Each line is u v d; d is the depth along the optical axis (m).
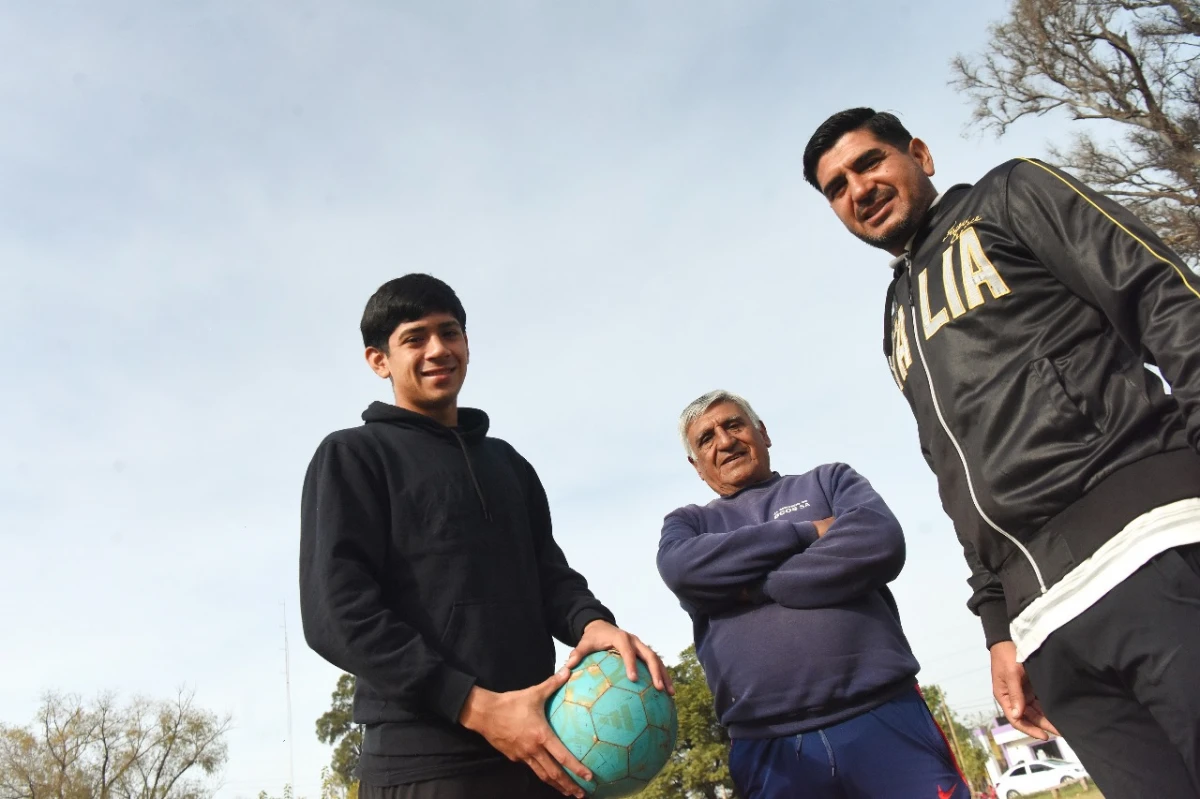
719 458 3.68
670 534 3.41
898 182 2.52
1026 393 2.00
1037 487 1.95
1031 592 2.02
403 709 2.26
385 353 2.88
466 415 3.00
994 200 2.19
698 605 3.18
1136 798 1.97
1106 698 2.00
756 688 2.96
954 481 2.23
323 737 39.66
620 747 2.18
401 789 2.19
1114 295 1.82
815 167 2.75
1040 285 2.07
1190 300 1.69
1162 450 1.81
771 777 2.93
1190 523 1.72
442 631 2.36
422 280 2.88
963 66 13.80
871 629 2.96
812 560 2.93
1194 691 1.67
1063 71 12.85
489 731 2.16
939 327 2.25
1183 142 11.60
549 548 3.03
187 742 32.53
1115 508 1.82
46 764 30.27
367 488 2.49
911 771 2.75
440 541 2.49
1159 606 1.73
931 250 2.39
